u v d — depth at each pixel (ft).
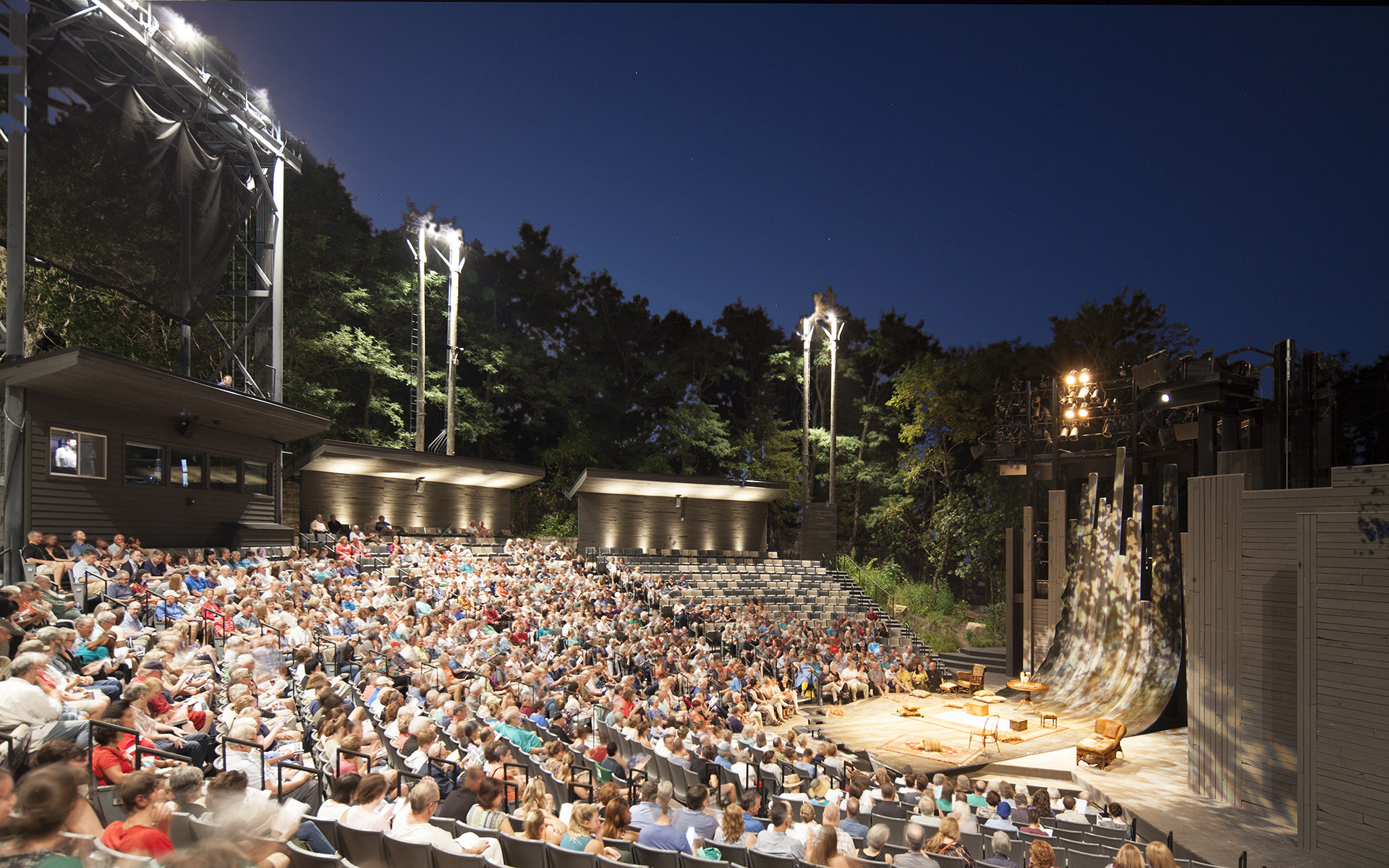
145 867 15.24
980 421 157.58
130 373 57.88
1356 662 44.75
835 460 156.25
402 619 61.52
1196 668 57.62
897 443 184.03
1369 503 45.27
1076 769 61.31
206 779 28.07
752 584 118.93
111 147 69.87
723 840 28.63
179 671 36.76
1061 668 85.20
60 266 66.74
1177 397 74.38
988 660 112.16
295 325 126.41
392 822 24.68
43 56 62.59
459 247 116.06
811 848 23.02
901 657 100.68
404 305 140.46
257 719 30.89
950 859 27.86
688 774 41.39
